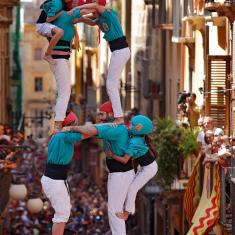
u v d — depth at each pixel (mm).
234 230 25781
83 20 18219
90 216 49062
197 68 35812
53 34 17859
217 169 26875
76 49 18469
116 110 18094
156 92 46438
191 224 29406
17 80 68750
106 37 18203
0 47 46625
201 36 35344
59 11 17969
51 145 17531
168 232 40938
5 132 36938
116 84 18156
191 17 34094
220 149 26641
